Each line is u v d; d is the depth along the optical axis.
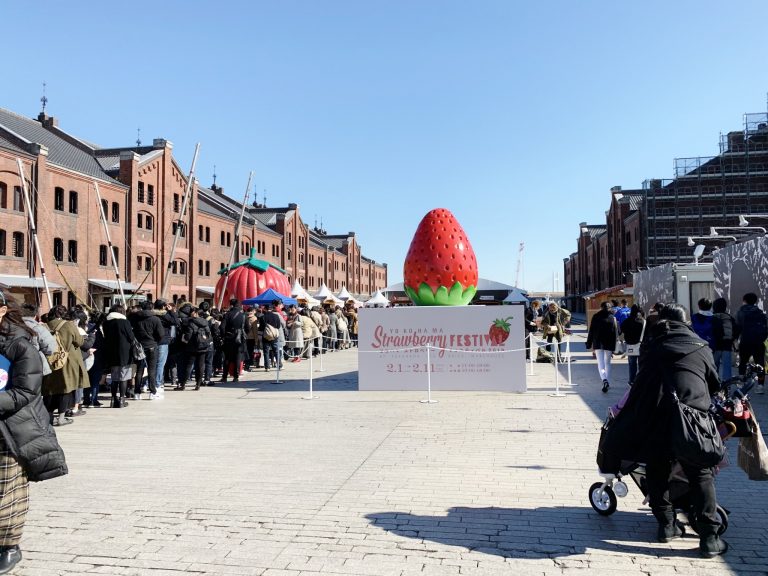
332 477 5.66
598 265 66.25
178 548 3.99
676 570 3.62
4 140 30.17
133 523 4.46
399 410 9.36
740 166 43.75
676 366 3.89
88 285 33.53
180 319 12.38
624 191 58.28
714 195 43.72
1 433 3.52
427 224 12.16
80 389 9.05
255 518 4.55
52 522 4.49
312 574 3.59
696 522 3.88
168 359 13.23
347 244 84.38
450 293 11.95
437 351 11.45
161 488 5.34
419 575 3.56
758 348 10.21
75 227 32.91
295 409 9.60
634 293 24.08
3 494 3.63
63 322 8.44
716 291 15.40
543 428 7.81
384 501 4.94
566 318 16.80
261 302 21.55
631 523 4.42
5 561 3.61
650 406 3.96
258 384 13.17
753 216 14.76
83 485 5.44
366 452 6.62
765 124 43.97
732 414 4.01
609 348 10.94
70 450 6.85
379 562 3.75
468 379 11.33
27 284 28.25
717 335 9.84
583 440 7.09
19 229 28.94
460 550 3.93
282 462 6.23
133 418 8.95
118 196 36.78
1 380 3.52
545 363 16.45
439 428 7.90
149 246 39.75
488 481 5.48
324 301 29.17
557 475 5.65
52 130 40.47
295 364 18.39
